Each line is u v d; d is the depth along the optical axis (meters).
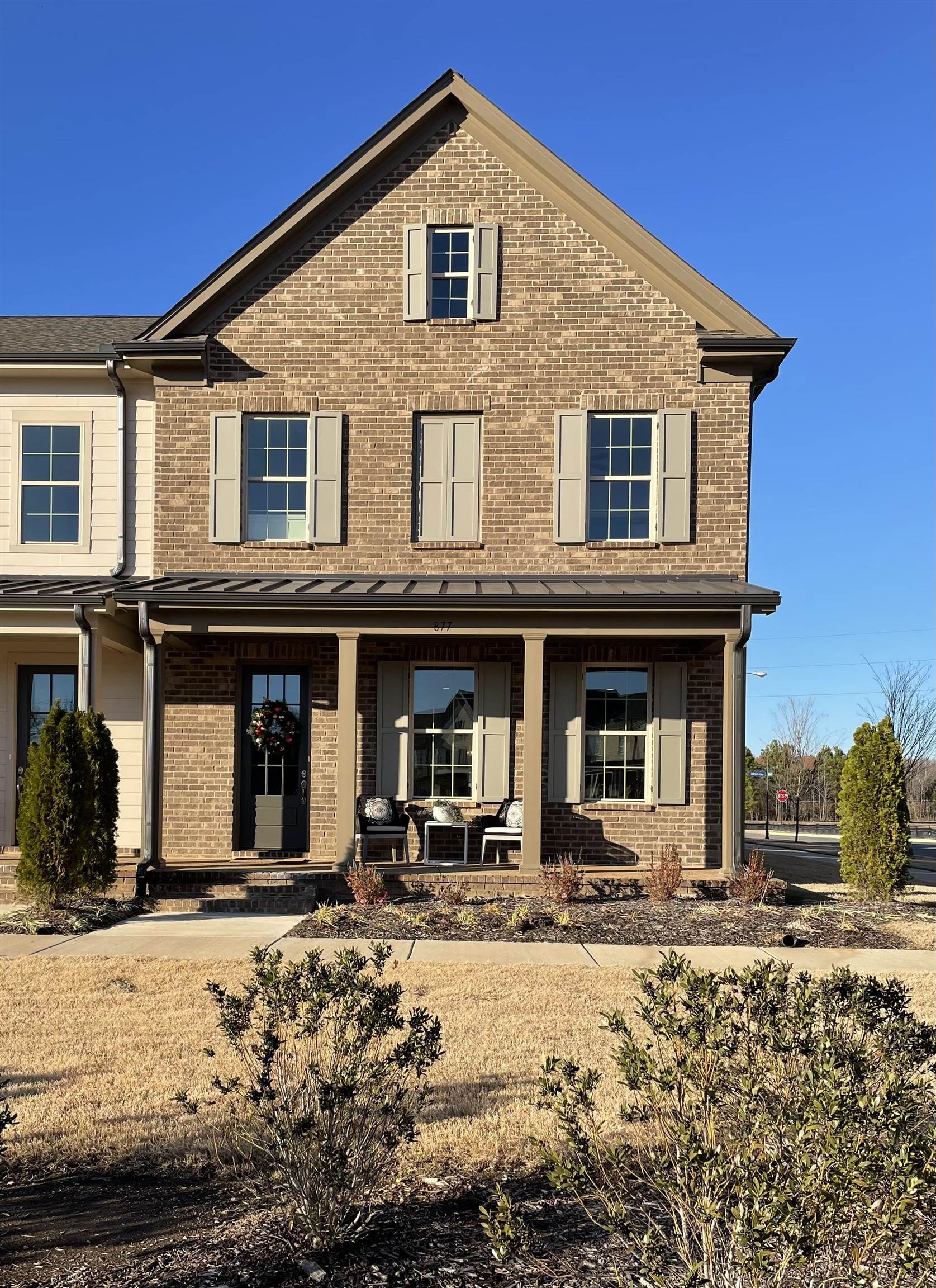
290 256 14.20
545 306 14.03
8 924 10.25
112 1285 3.41
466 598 11.77
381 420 14.09
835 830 39.50
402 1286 3.45
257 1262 3.60
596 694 13.97
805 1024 3.54
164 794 13.74
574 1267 3.58
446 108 14.20
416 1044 4.18
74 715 11.22
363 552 14.02
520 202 14.09
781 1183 2.94
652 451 14.04
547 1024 6.77
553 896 11.45
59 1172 4.50
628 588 12.54
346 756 12.09
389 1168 4.14
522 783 13.38
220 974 8.14
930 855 26.11
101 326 16.77
